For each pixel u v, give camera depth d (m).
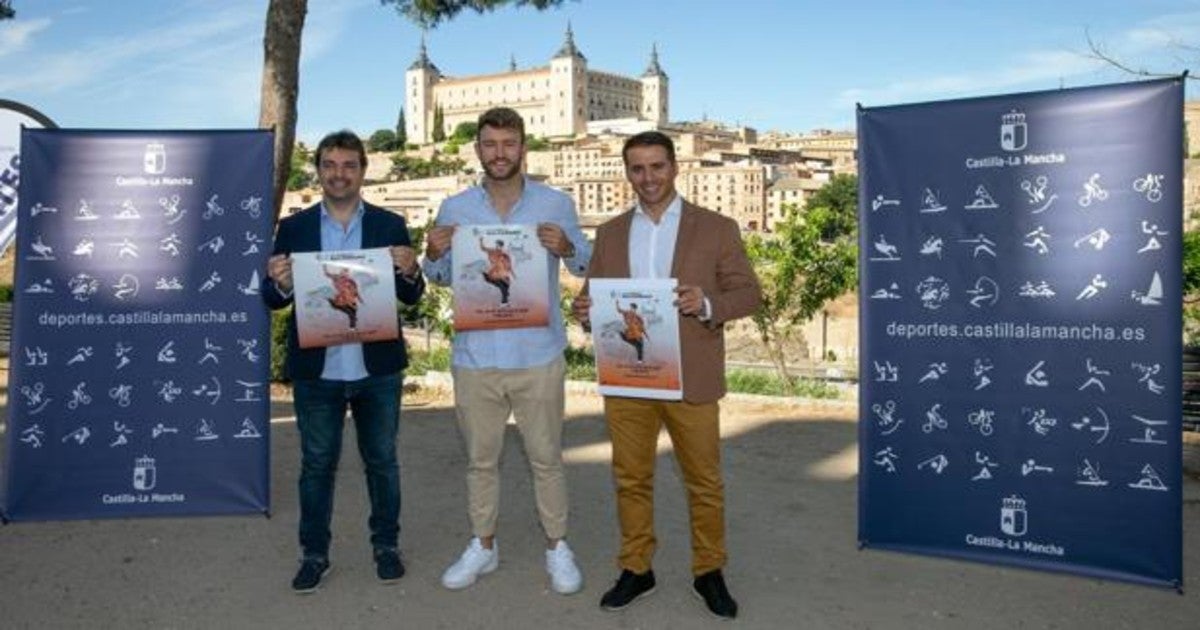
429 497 6.03
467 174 119.50
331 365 4.37
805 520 5.55
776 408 9.11
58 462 5.44
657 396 3.99
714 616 4.13
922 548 4.89
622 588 4.22
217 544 5.09
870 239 4.89
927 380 4.83
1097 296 4.42
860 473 5.02
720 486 4.12
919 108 4.73
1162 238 4.26
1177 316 4.27
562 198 4.43
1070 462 4.55
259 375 5.55
